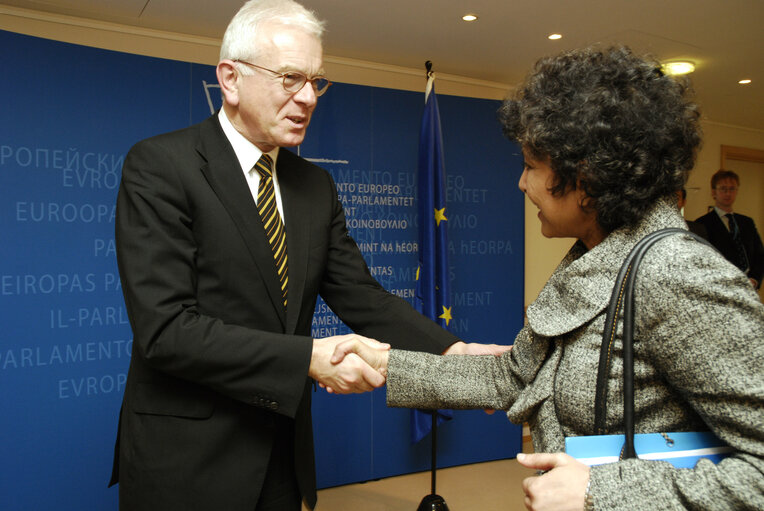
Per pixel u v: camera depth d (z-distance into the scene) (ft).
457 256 11.81
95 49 8.75
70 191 8.63
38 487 8.47
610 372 2.55
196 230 3.88
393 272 11.17
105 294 8.93
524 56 10.73
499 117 3.10
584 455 2.47
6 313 8.25
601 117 2.57
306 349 3.75
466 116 11.87
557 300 2.91
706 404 2.26
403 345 4.84
